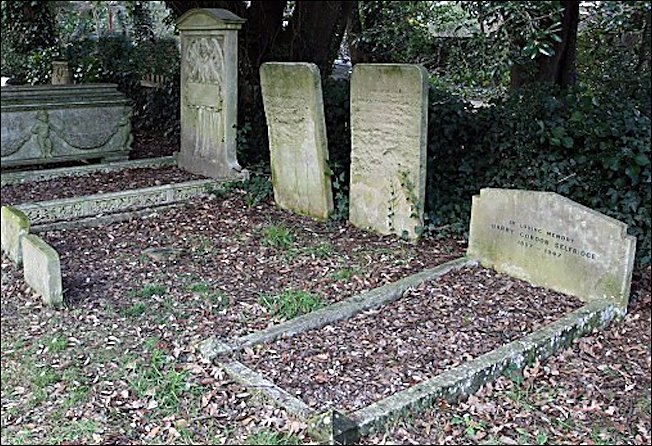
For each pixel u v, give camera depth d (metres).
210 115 8.67
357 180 6.92
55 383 4.00
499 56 6.87
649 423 3.81
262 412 3.62
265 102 7.51
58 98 9.09
